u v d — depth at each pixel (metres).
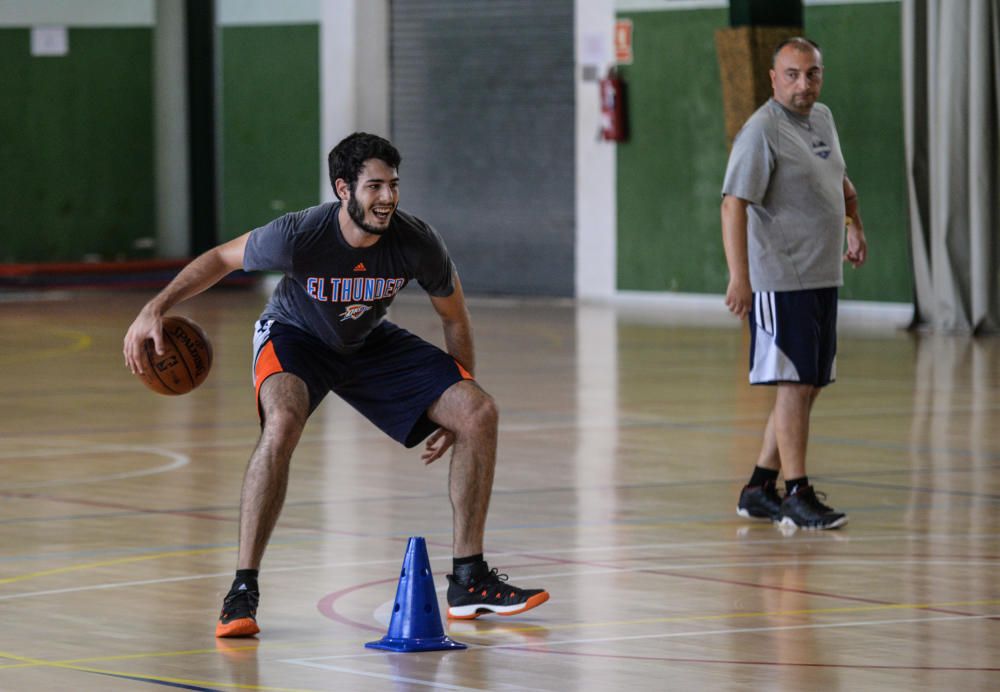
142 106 39.28
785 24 26.06
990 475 13.38
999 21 26.66
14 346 24.92
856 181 29.86
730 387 19.64
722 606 8.73
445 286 8.61
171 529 10.99
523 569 9.73
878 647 7.80
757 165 11.09
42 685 7.07
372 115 36.69
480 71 35.19
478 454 8.48
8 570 9.66
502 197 35.12
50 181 38.97
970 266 27.08
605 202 33.44
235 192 38.69
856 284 30.02
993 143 26.84
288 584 9.28
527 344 25.03
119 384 20.12
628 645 7.86
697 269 32.28
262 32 37.78
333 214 8.27
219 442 15.27
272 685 7.10
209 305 32.59
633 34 32.66
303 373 8.45
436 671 7.35
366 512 11.66
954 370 21.45
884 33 29.38
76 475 13.31
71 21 38.81
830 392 19.08
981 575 9.59
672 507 11.94
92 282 37.25
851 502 12.14
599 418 16.91
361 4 36.47
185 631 8.15
